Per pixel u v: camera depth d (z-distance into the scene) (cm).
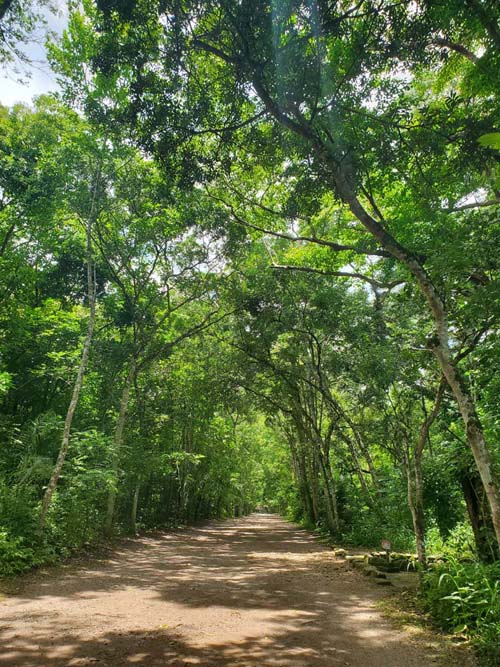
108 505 1736
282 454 4481
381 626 662
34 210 1672
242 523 3912
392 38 673
